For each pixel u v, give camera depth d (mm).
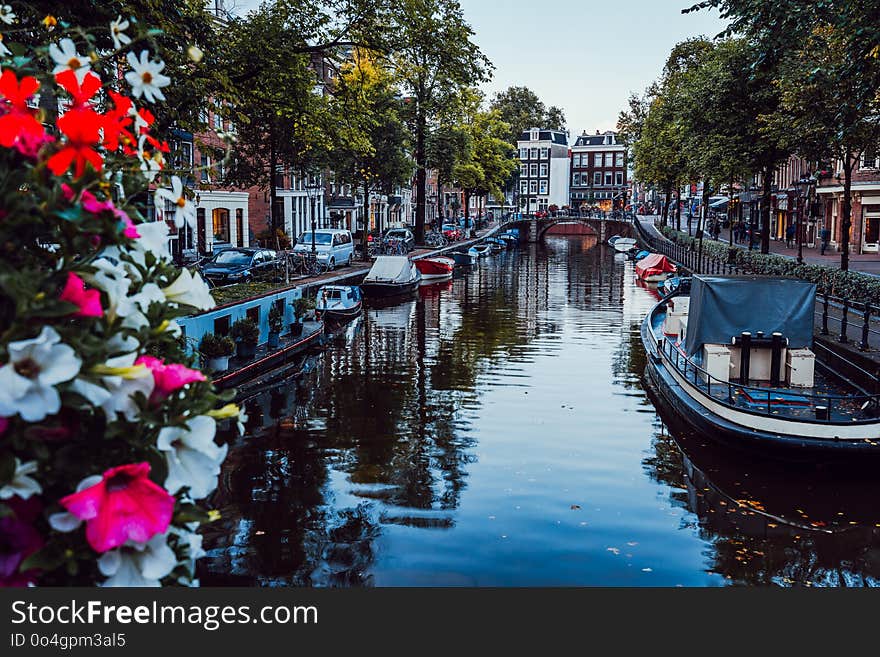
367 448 14242
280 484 12320
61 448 2115
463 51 22000
